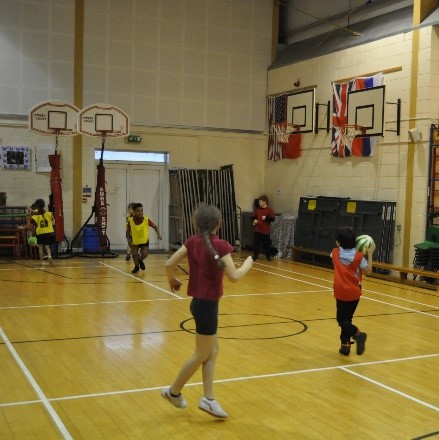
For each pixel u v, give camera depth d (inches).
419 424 174.6
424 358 246.8
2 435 160.1
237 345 261.7
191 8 617.9
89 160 586.6
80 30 575.8
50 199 529.7
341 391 203.6
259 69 650.8
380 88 498.9
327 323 309.0
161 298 365.4
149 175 619.8
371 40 514.9
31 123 522.6
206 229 167.3
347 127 530.6
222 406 186.7
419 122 468.4
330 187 562.3
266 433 166.1
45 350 246.5
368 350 257.8
